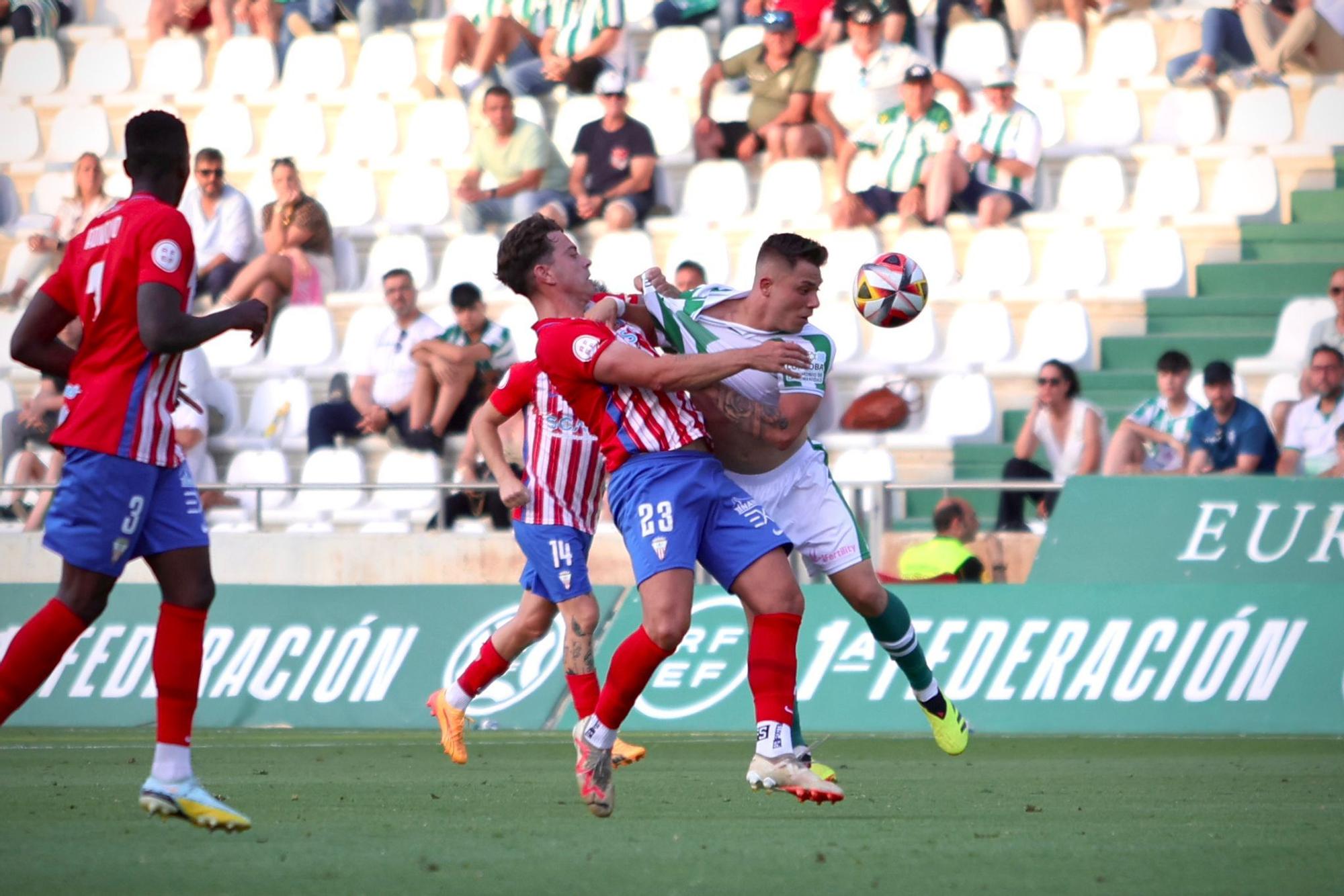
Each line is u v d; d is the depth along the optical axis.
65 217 53.19
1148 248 48.12
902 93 49.91
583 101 54.44
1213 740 29.75
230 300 49.06
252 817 17.08
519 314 48.03
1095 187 50.41
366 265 52.72
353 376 46.78
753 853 13.76
